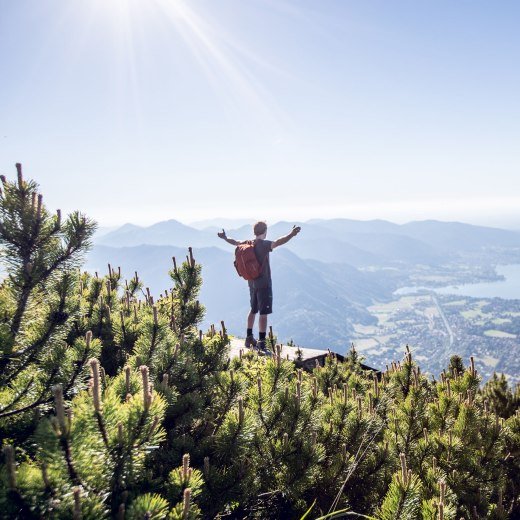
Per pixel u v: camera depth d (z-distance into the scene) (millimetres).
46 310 4000
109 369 6078
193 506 3049
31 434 3398
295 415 4785
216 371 6004
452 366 8484
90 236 4168
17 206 3824
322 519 3947
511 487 5535
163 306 7219
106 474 2672
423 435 5699
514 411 8219
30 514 2279
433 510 3455
